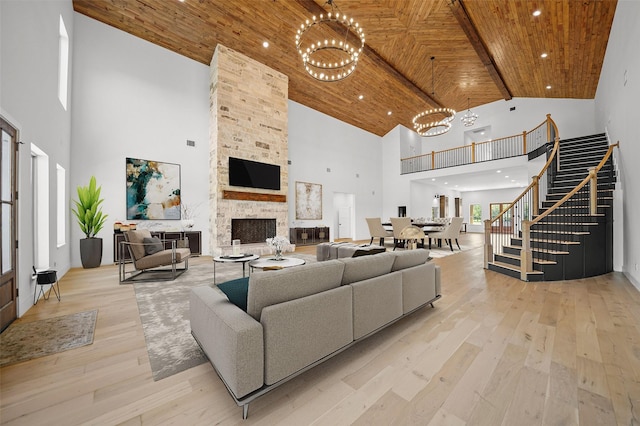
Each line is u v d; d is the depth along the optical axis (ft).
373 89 29.68
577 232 14.17
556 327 7.87
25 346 6.79
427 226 29.35
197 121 21.77
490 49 23.21
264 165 23.79
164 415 4.47
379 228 26.71
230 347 4.46
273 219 24.80
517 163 29.48
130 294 11.15
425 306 9.61
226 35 20.18
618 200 14.96
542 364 5.95
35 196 11.93
